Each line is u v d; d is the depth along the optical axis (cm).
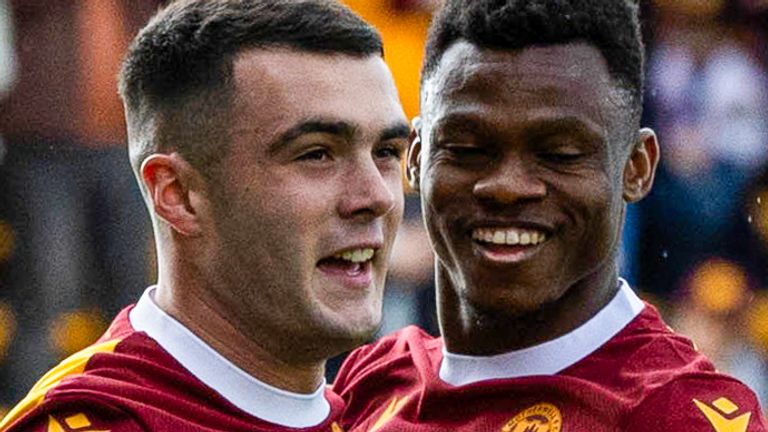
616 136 1226
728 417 1194
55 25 2227
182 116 1154
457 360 1286
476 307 1242
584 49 1218
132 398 1146
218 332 1173
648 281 2489
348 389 1365
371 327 1162
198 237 1164
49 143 2238
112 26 2236
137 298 2245
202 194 1157
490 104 1208
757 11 2606
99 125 2242
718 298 2489
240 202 1145
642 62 1261
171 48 1159
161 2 2252
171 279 1188
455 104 1218
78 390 1137
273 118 1137
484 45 1217
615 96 1226
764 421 1216
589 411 1220
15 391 2231
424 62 1268
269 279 1148
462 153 1226
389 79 1170
